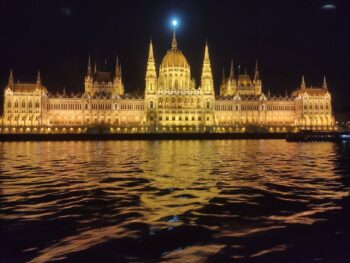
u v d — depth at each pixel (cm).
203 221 2073
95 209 2356
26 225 2003
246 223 2030
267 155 6975
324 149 9125
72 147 10369
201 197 2723
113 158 6300
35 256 1569
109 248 1661
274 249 1638
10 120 19825
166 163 5353
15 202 2569
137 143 13188
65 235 1834
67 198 2700
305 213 2244
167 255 1580
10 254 1593
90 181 3522
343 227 1941
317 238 1772
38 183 3416
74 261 1520
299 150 8719
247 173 4138
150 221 2073
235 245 1694
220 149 9138
